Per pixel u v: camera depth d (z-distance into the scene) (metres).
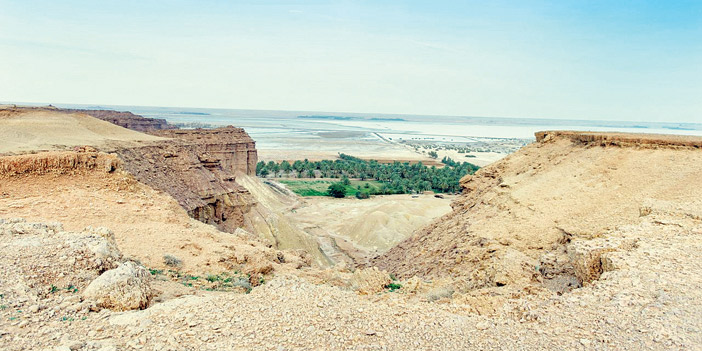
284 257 33.94
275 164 163.12
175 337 12.36
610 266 17.17
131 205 32.22
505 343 12.19
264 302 15.70
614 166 34.03
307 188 132.50
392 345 12.48
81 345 11.18
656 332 11.59
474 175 51.69
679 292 13.83
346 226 85.38
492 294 17.94
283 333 13.10
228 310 14.74
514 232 28.78
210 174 68.06
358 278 23.12
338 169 163.88
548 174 37.78
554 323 13.10
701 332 11.30
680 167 30.28
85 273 15.86
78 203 29.62
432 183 140.50
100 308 14.12
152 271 21.84
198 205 56.88
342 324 13.90
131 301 14.71
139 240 25.84
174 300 15.47
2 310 12.30
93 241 18.05
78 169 34.00
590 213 28.23
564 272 21.78
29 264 15.14
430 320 14.24
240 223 67.00
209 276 23.30
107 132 72.12
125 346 11.59
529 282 21.28
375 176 155.38
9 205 27.09
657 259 16.77
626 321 12.45
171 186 56.06
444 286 23.27
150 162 58.09
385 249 74.38
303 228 85.81
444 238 37.84
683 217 21.59
